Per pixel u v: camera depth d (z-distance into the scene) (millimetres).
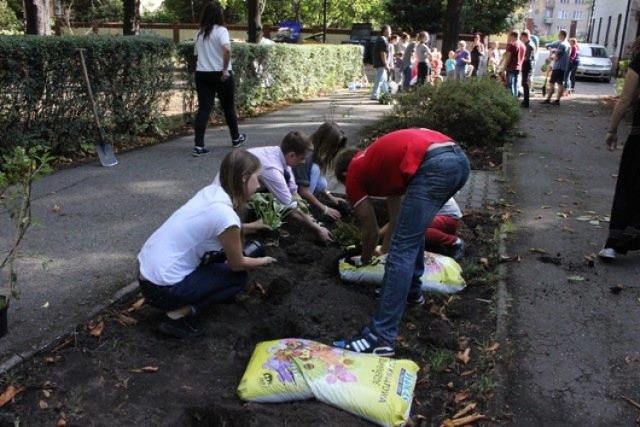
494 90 9609
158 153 8070
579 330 3803
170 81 9242
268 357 3119
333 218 5281
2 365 3098
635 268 4680
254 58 11852
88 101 7590
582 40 76125
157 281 3309
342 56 18250
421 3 31234
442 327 3826
